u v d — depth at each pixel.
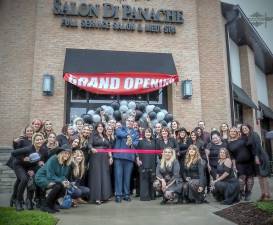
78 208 7.57
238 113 16.61
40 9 12.58
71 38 12.61
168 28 13.26
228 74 14.78
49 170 7.21
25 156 7.32
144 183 8.73
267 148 21.61
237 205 7.20
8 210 6.84
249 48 18.28
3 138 11.90
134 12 13.09
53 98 12.05
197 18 14.12
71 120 12.34
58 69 12.31
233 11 14.91
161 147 8.90
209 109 13.49
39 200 7.52
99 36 12.81
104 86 11.91
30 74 12.40
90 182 8.33
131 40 13.00
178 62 13.16
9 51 12.47
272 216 5.87
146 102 12.93
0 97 12.13
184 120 12.72
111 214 6.82
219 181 8.20
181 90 12.93
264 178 8.27
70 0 12.78
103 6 12.96
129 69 12.10
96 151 8.42
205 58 13.87
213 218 6.39
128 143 8.76
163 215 6.69
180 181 8.34
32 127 7.81
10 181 10.48
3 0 12.75
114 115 11.07
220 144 9.17
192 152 8.39
